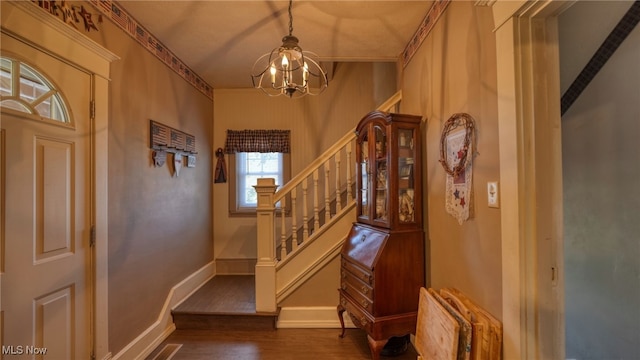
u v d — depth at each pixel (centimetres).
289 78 173
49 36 151
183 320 266
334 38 249
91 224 177
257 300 263
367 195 236
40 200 147
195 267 330
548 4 111
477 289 149
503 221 126
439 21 193
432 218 203
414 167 213
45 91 152
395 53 278
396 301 198
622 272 158
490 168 138
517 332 118
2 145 131
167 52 270
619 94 155
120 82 205
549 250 118
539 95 119
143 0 197
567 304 186
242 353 226
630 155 152
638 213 150
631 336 154
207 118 370
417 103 235
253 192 402
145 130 235
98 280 180
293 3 199
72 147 165
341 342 240
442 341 147
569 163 182
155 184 250
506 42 123
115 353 196
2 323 131
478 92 147
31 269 142
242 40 254
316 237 271
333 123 390
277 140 386
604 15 149
